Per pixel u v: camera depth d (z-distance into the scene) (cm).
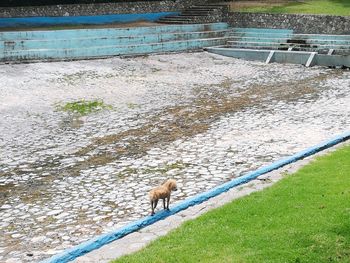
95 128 1530
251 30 3250
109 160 1252
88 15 3219
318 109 1664
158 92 1984
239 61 2784
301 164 1122
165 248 721
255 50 2822
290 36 3078
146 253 711
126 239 791
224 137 1392
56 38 2578
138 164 1209
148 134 1459
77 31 2645
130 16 3353
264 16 3244
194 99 1870
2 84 1970
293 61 2725
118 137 1440
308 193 893
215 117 1616
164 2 3519
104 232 847
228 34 3253
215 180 1070
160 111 1705
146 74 2320
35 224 902
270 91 1998
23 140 1421
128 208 945
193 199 919
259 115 1617
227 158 1212
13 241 836
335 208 805
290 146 1275
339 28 2997
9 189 1085
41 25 3003
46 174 1170
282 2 3631
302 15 3114
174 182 876
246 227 775
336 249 691
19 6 3017
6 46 2359
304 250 689
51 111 1695
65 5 3141
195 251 704
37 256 777
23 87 1959
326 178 976
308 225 754
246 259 672
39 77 2114
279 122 1518
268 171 1080
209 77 2309
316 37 3009
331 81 2197
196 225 797
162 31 2958
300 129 1429
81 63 2414
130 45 2691
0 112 1664
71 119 1623
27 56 2362
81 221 901
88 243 768
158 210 912
